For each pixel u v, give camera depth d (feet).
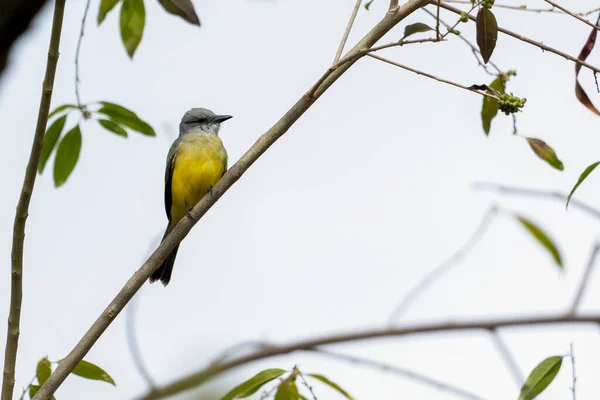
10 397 25.54
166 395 34.96
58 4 24.95
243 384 27.37
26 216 25.73
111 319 27.22
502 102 25.70
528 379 27.20
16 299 25.88
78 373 28.68
